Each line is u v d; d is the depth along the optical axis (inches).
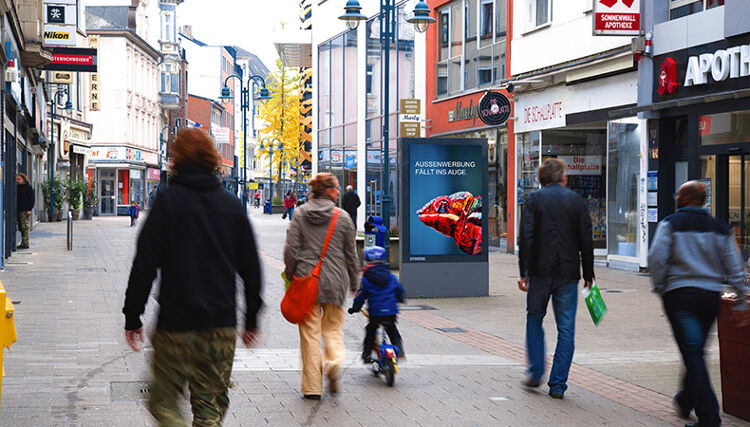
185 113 3280.0
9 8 684.7
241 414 253.6
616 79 750.5
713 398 234.5
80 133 2022.6
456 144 556.1
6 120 803.4
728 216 614.5
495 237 1002.1
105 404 257.3
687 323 237.3
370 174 1347.2
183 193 172.6
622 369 327.3
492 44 980.6
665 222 243.8
